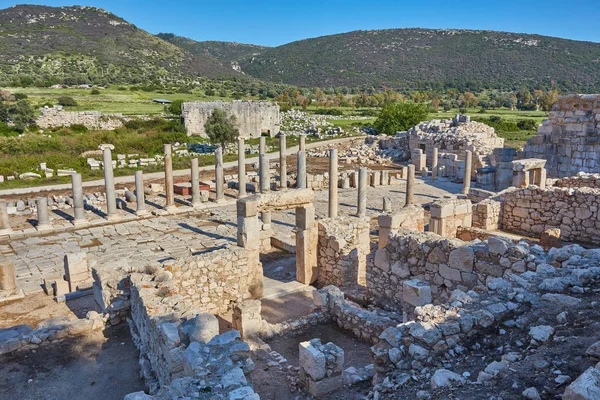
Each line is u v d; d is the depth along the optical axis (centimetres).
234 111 7006
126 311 1250
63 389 938
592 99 2886
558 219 1988
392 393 684
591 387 472
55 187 3869
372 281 1353
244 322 1159
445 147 4694
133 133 6388
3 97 7588
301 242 1703
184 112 6844
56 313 1491
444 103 12800
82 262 1669
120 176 4397
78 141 5509
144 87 11719
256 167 4931
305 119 8538
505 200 2164
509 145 5216
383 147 5856
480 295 905
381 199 3366
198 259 1439
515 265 1000
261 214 2623
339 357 855
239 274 1527
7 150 4856
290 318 1414
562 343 664
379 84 18675
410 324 788
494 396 570
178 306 1011
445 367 722
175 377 777
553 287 857
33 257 2141
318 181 3872
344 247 1633
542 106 10869
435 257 1157
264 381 921
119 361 1048
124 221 2822
